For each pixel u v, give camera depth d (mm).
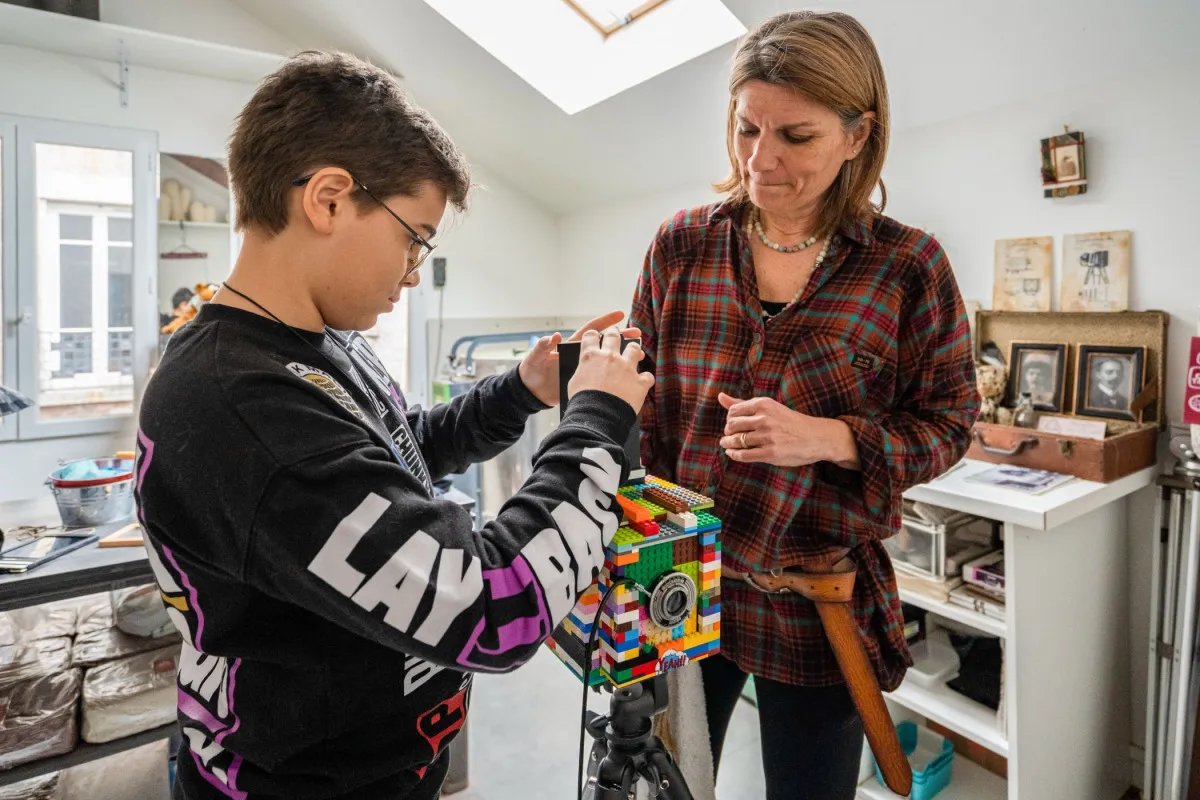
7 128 2691
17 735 1322
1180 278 1556
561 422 698
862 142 917
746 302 989
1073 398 1726
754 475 978
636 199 3162
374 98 616
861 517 957
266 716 623
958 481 1539
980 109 1841
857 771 1045
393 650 646
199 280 3186
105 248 2928
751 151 897
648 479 848
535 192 3650
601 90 2529
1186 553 1511
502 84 2750
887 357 966
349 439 579
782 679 1021
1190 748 1530
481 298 3662
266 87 621
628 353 739
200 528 554
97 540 1432
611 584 710
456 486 3389
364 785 668
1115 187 1631
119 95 2918
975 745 1812
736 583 1056
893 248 954
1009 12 1556
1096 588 1619
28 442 2824
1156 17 1435
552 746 1991
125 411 3004
